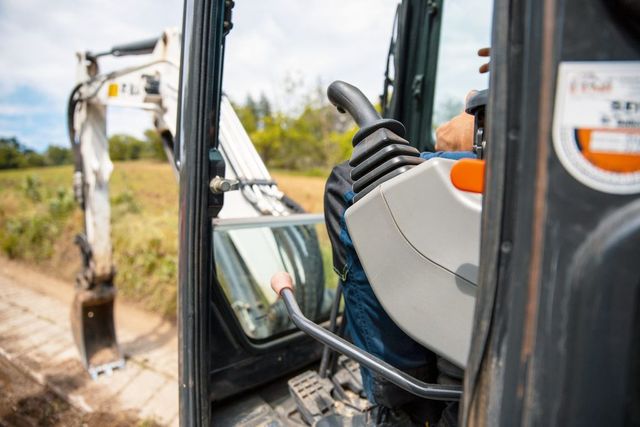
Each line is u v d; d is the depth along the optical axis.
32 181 11.83
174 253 5.76
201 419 1.29
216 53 1.23
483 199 0.69
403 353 1.16
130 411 3.01
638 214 0.58
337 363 1.74
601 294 0.60
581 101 0.60
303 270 2.00
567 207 0.61
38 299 5.54
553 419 0.64
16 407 3.11
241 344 1.64
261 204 2.30
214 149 1.28
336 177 1.27
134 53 3.04
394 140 1.00
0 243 8.15
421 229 0.92
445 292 0.91
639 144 0.59
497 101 0.65
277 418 1.57
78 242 3.39
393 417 1.38
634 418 0.62
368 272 1.03
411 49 2.35
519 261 0.64
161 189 12.76
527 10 0.61
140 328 4.64
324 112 20.94
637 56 0.58
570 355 0.62
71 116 3.23
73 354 3.83
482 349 0.70
